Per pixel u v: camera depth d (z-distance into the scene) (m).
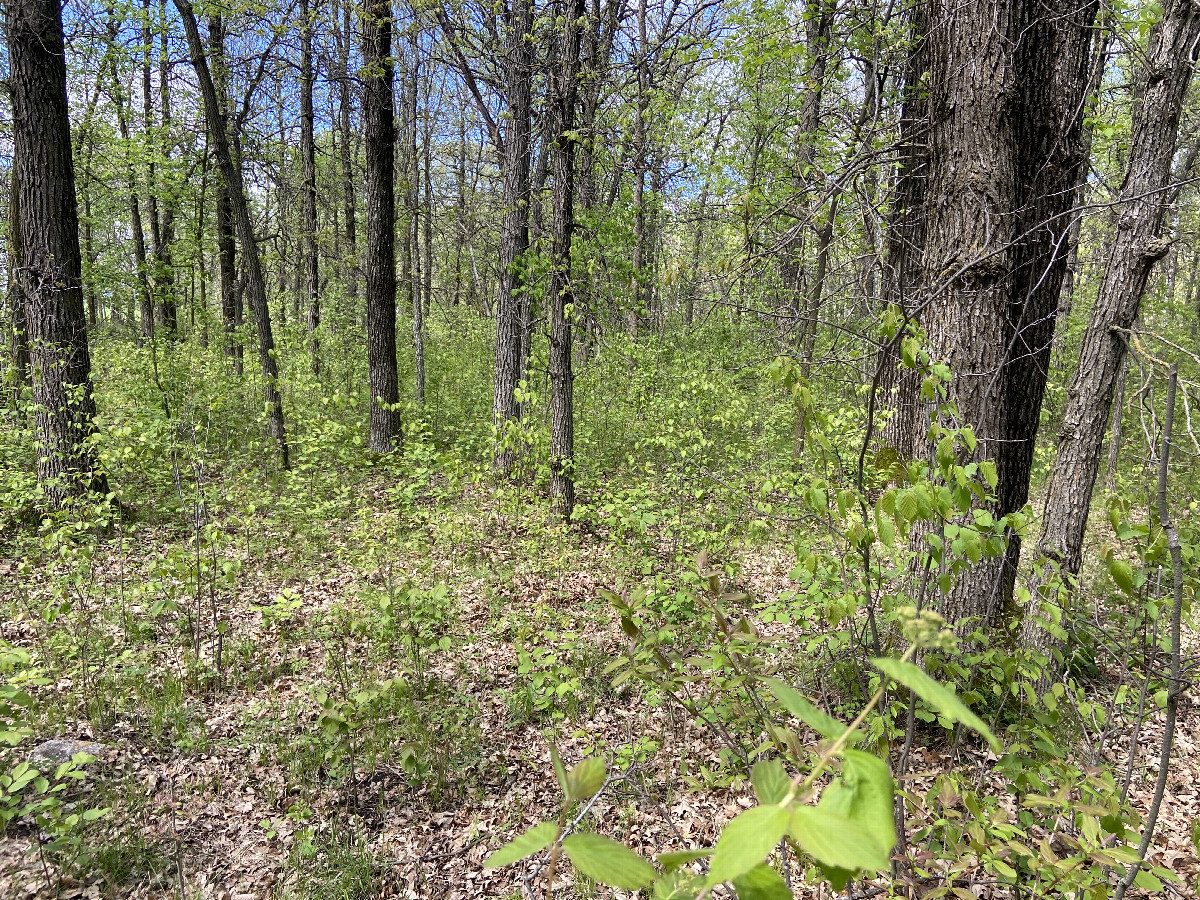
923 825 2.29
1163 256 4.01
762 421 10.56
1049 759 2.91
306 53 10.54
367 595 5.78
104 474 7.61
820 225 4.92
